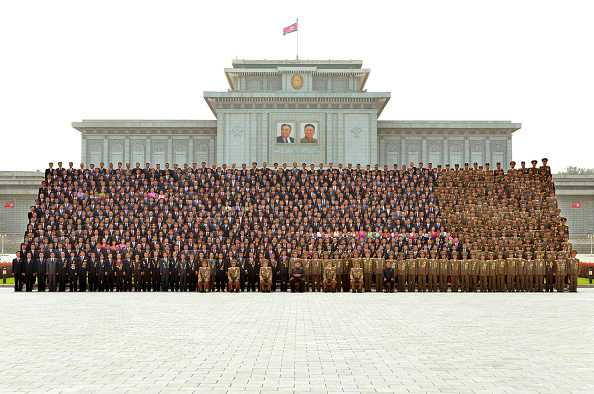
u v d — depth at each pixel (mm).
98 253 30906
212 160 78625
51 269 30547
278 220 34500
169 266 30531
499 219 35000
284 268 30734
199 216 35125
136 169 38906
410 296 28016
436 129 78500
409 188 38781
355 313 20641
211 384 10250
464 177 39625
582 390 9875
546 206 36188
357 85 75938
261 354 12969
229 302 24703
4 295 28359
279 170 39875
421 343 14383
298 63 76062
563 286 30812
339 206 36562
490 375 10984
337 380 10562
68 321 18406
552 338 15148
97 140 78688
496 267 30719
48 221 34750
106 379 10617
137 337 15227
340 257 31125
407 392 9742
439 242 32531
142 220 34469
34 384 10258
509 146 78438
